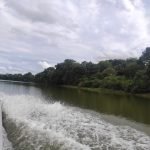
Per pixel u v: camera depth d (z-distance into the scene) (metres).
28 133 7.58
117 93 48.59
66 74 85.44
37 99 17.62
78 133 7.52
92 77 78.94
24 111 11.16
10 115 10.45
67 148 6.00
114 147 6.32
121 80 59.81
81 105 18.30
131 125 9.93
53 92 36.00
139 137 7.41
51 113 10.79
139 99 33.03
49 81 91.38
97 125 8.75
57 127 8.19
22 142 7.27
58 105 13.69
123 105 21.28
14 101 14.61
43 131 7.41
